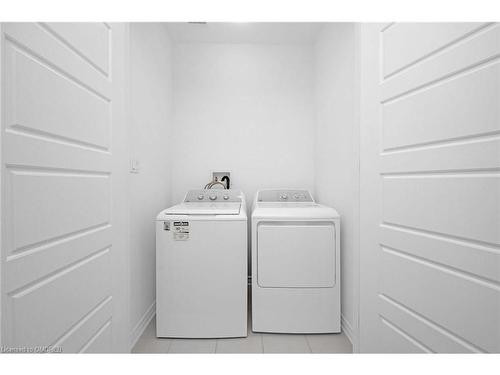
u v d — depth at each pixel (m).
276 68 2.85
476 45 0.94
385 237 1.36
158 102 2.36
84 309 1.10
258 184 2.85
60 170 0.95
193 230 1.91
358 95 1.60
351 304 1.90
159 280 1.91
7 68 0.73
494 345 0.91
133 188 1.85
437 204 1.09
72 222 1.01
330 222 1.99
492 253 0.91
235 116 2.84
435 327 1.12
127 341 1.49
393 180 1.32
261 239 1.97
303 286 1.96
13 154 0.74
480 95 0.93
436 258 1.10
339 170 2.14
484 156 0.92
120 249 1.42
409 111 1.22
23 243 0.77
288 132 2.85
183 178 2.83
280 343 1.87
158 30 2.35
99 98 1.21
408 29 1.21
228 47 2.84
